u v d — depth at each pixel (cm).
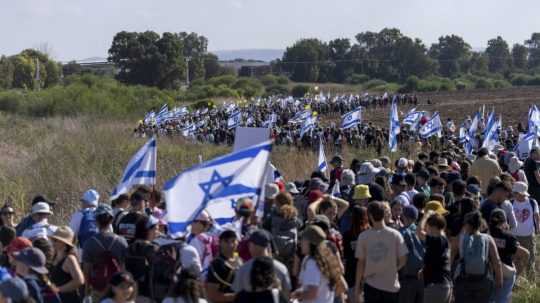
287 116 6581
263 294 758
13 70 12575
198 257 843
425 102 8694
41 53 13262
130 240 1002
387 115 7106
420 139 3888
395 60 19062
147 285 895
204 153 3134
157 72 13875
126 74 14025
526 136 2375
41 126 4744
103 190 2027
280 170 2467
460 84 14188
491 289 1049
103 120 5912
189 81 16488
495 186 1241
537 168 1773
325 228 941
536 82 16125
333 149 3819
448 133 4397
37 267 824
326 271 830
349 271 1034
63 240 909
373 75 18488
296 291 842
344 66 18212
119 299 775
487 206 1232
